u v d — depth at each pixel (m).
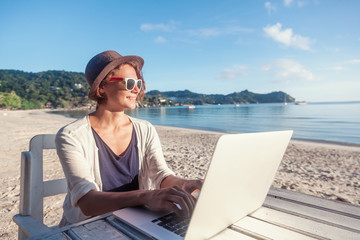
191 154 8.97
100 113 1.40
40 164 1.41
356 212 1.18
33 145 1.38
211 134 20.12
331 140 19.22
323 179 5.94
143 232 0.87
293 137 21.64
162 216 1.00
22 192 1.33
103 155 1.35
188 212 0.97
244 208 1.05
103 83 1.35
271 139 0.99
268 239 0.89
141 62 1.44
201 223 0.80
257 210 1.18
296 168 7.30
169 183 1.44
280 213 1.14
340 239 0.92
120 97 1.34
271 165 1.09
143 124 1.56
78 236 0.86
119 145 1.43
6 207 3.53
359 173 6.70
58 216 3.26
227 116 64.56
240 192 0.95
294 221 1.06
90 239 0.84
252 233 0.93
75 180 1.18
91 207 1.11
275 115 65.25
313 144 15.35
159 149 1.58
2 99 118.25
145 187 1.54
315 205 1.26
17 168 5.93
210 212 0.82
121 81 1.32
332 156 10.04
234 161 0.81
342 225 1.03
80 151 1.26
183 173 6.00
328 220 1.08
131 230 0.90
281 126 34.44
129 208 1.07
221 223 0.92
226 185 0.83
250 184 1.00
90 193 1.14
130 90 1.34
